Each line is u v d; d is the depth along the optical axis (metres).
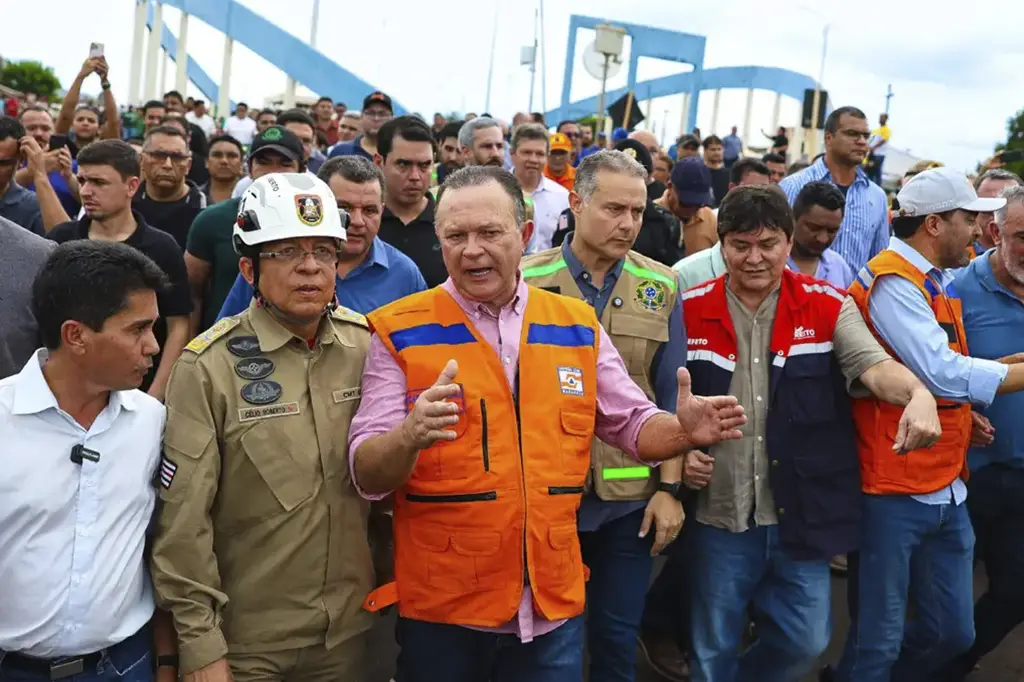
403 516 2.34
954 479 3.26
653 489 3.05
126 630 2.11
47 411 2.02
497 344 2.39
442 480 2.26
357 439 2.27
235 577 2.28
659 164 8.32
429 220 4.61
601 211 2.97
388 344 2.35
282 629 2.24
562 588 2.35
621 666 3.09
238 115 14.99
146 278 2.05
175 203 5.23
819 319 3.11
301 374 2.30
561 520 2.35
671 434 2.35
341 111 16.98
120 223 3.99
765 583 3.22
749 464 3.09
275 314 2.31
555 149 7.30
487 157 6.15
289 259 2.21
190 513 2.16
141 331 2.05
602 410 2.53
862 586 3.31
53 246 2.86
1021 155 7.93
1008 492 3.69
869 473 3.23
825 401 3.09
